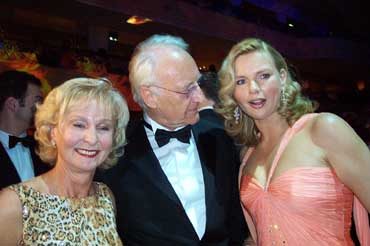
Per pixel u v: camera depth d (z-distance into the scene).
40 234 1.47
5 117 2.85
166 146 2.13
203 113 2.42
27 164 2.90
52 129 1.61
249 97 1.91
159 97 1.98
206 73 2.44
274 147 2.02
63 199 1.57
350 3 13.84
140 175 2.04
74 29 11.18
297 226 1.82
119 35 11.62
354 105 12.38
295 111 1.97
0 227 1.43
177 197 2.01
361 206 1.91
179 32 10.19
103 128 1.63
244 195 2.05
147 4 8.84
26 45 6.38
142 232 1.99
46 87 5.34
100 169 1.97
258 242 2.02
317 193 1.79
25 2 7.75
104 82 1.70
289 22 14.50
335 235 1.81
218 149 2.21
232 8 11.73
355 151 1.78
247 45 1.95
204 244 2.01
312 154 1.84
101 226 1.65
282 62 1.97
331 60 13.54
